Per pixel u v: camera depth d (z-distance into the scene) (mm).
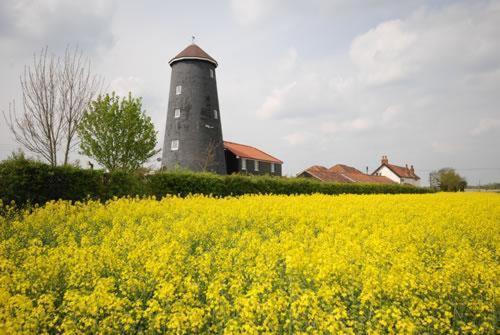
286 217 13648
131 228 10906
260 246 8609
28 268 6797
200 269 6949
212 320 5430
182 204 15672
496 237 10734
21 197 13883
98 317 5184
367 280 5906
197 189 20781
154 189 18969
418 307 5422
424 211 16297
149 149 27156
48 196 14703
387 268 7156
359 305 5750
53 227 11328
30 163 14430
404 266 6938
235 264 7352
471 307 5734
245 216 13102
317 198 21250
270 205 16016
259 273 6469
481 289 6109
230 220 12734
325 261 6637
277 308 5219
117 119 26000
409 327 4746
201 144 36500
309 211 14930
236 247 8961
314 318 5062
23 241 9875
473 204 19891
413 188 45625
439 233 10938
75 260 6910
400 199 23047
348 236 9961
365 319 5520
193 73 37688
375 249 8250
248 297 5980
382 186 39094
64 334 4809
